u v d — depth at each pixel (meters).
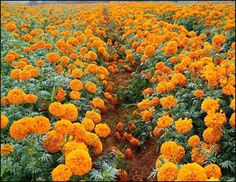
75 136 4.96
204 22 14.84
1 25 15.80
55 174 4.16
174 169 4.27
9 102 6.38
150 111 7.25
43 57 10.52
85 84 8.23
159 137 6.97
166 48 9.04
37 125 4.78
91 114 6.00
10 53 8.91
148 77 9.38
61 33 13.33
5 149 4.83
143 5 23.70
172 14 17.95
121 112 9.07
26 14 21.69
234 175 5.15
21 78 7.29
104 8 27.59
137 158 6.95
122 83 10.83
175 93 7.82
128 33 13.55
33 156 5.26
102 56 11.95
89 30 12.45
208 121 5.26
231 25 11.01
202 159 5.28
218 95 6.75
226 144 5.52
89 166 4.18
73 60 10.39
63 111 5.40
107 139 7.71
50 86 8.12
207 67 7.19
